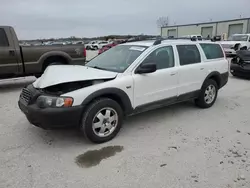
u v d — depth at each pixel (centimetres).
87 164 306
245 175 283
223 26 4081
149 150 342
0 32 668
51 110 319
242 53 926
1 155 326
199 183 268
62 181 272
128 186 263
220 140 377
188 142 369
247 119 473
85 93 337
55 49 762
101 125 357
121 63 414
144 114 495
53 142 366
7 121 452
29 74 743
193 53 497
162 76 426
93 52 2838
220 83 557
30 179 275
